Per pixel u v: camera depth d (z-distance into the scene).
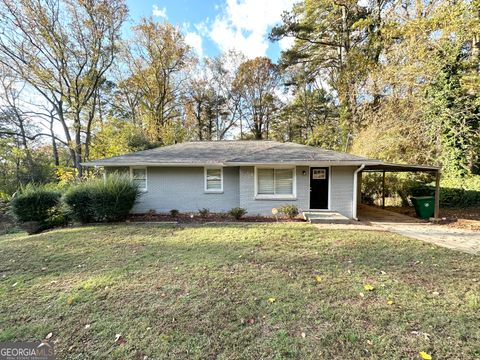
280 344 2.64
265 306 3.32
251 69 29.14
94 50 17.09
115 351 2.60
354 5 16.86
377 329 2.84
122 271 4.54
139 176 11.12
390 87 14.45
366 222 8.98
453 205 11.44
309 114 29.16
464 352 2.50
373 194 14.68
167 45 23.44
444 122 11.62
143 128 24.42
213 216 10.10
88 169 17.98
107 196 9.03
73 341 2.76
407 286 3.83
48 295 3.74
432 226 8.30
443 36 11.45
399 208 12.79
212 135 31.45
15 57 15.23
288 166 10.12
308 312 3.18
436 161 12.17
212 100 29.94
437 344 2.60
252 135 30.66
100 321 3.09
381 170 11.74
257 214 10.30
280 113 30.00
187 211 11.02
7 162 18.70
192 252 5.52
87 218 9.30
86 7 15.97
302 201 10.17
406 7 13.77
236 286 3.89
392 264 4.73
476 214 10.02
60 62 16.58
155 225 8.48
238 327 2.93
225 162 9.65
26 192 9.02
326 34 18.73
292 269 4.52
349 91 17.58
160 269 4.59
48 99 17.61
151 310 3.29
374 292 3.65
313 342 2.66
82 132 19.77
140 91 24.34
